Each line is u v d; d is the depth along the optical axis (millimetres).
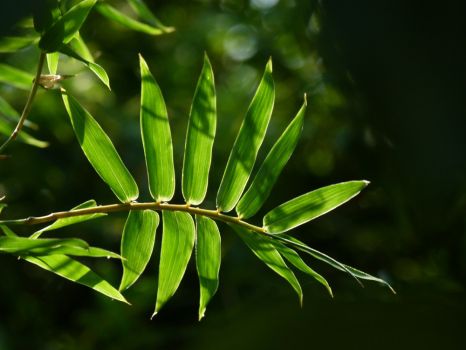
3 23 445
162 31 922
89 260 1570
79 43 910
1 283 1574
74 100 794
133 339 1449
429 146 350
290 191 1584
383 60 363
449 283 1212
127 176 801
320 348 545
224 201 802
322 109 1549
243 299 1415
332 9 383
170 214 806
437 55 350
